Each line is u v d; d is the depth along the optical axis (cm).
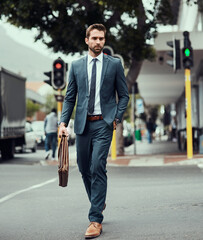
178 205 751
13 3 1745
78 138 598
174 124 4547
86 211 736
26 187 1023
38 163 1762
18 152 2714
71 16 1828
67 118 603
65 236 571
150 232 569
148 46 1938
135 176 1197
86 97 589
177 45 1541
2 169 1445
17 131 2100
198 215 665
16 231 609
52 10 1731
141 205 766
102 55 600
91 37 590
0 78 1855
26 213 732
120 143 2052
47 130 1927
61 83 1639
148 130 4166
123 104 598
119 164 1555
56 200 848
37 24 1862
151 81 3195
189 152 1575
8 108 1955
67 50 1939
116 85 604
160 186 983
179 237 538
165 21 2002
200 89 2670
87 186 624
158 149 2908
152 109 6234
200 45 2045
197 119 3005
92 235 554
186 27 3306
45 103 7588
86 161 605
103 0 1662
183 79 3103
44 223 654
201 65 2484
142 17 1906
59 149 576
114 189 962
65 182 569
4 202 837
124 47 1873
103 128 586
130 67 2070
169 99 4750
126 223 630
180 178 1109
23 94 2238
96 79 591
